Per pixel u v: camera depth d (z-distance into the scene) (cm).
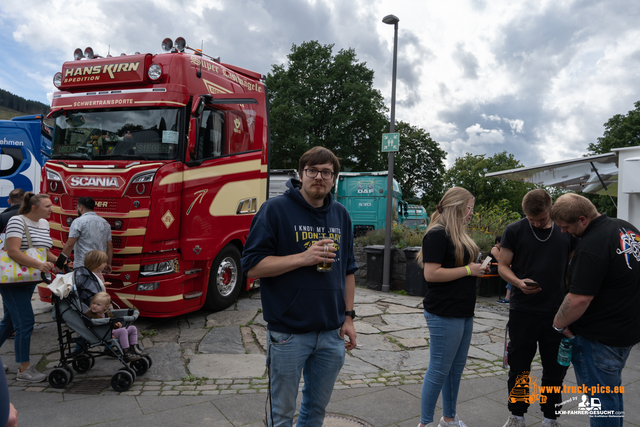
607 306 248
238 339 557
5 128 1099
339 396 390
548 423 321
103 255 439
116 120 603
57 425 331
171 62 599
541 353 318
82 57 655
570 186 986
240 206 705
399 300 808
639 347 528
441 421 316
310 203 238
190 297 608
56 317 406
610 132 3338
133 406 366
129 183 557
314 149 233
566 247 309
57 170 600
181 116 592
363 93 2958
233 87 710
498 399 387
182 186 593
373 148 3125
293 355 222
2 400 110
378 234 1087
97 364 466
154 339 554
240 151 710
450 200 297
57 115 632
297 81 3102
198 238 614
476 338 585
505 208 1330
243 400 380
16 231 408
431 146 4391
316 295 224
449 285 292
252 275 222
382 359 496
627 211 618
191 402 375
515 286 315
